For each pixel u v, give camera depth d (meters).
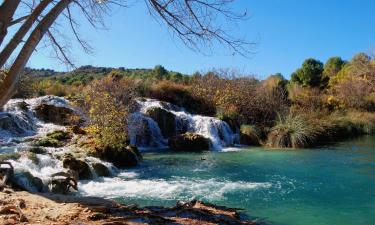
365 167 13.98
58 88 25.08
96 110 15.90
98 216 6.52
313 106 29.52
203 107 26.55
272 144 21.03
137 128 19.98
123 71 44.88
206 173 12.78
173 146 19.59
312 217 8.12
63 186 9.55
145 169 13.52
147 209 7.55
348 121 27.16
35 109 19.42
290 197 9.67
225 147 20.69
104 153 13.67
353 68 40.50
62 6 4.17
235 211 8.06
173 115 22.47
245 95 26.31
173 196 9.62
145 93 26.06
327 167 14.00
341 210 8.64
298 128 21.23
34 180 9.31
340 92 34.16
